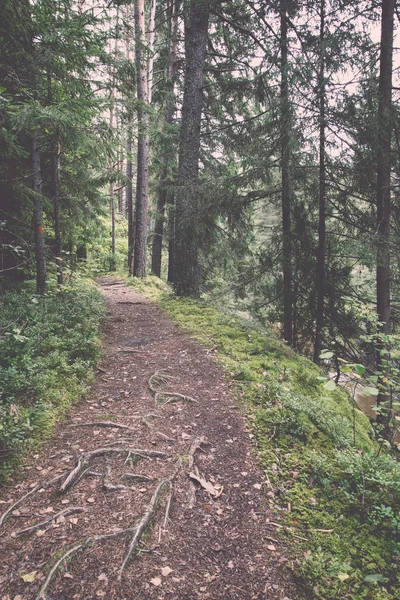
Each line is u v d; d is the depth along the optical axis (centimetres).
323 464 392
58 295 891
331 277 1051
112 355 695
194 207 1052
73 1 764
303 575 270
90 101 715
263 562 279
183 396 532
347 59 800
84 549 276
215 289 1501
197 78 1051
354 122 793
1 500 323
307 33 938
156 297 1270
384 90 795
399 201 886
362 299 995
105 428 447
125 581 254
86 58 778
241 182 977
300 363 711
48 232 1133
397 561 293
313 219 1057
